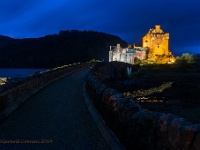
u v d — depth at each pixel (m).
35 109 14.06
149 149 5.64
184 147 4.30
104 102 10.13
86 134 9.40
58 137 9.16
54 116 12.36
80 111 13.35
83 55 153.62
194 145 4.06
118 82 47.31
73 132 9.72
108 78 53.41
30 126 10.66
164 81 51.47
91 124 10.75
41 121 11.45
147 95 33.22
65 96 18.42
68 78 32.47
